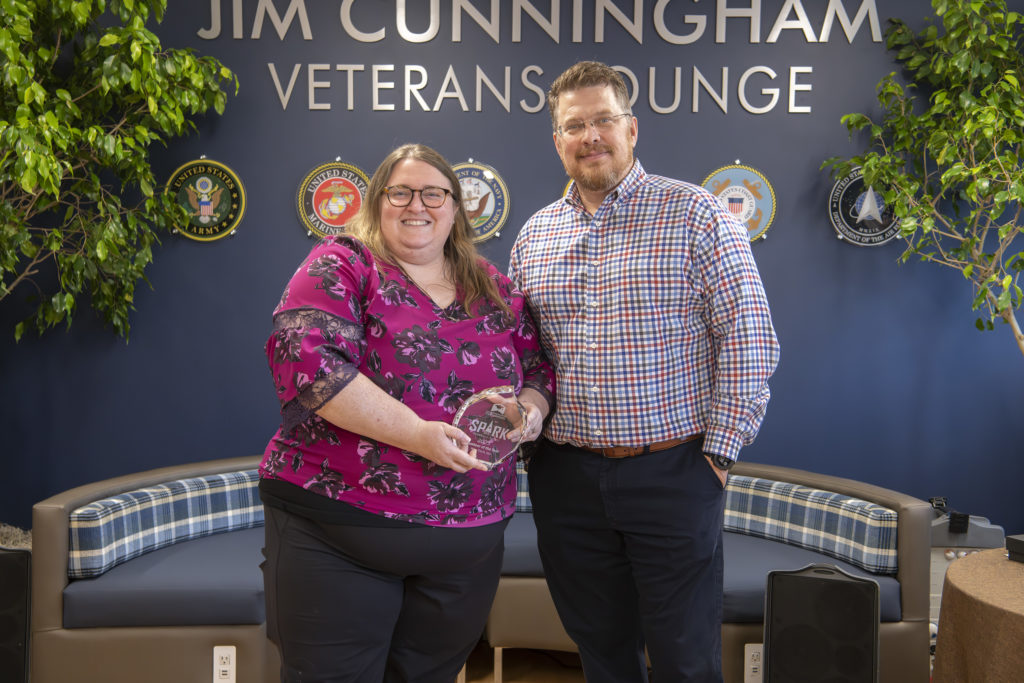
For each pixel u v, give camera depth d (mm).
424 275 1707
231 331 3561
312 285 1541
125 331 3396
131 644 2531
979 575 2244
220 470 3139
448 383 1623
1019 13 3406
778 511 2982
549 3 3492
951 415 3578
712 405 1843
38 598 2520
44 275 3502
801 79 3498
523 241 2068
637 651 2031
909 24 3465
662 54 3506
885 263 3537
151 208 3260
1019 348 3504
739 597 2553
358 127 3520
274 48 3490
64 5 2814
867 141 3500
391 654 1747
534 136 3531
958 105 3279
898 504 2613
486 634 2785
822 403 3580
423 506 1584
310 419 1568
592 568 1969
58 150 3105
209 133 3496
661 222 1872
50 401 3551
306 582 1586
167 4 3461
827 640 2064
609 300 1874
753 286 1828
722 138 3521
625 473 1858
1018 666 1953
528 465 2047
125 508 2729
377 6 3494
